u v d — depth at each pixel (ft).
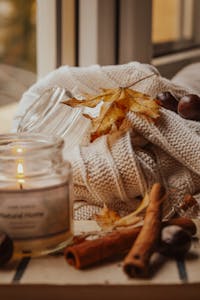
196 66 4.66
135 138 2.99
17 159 2.41
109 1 4.88
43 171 2.42
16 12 4.85
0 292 2.23
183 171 3.00
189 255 2.42
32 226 2.37
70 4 4.78
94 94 3.39
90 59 4.87
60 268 2.32
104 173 2.76
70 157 2.85
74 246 2.33
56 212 2.41
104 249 2.33
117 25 5.03
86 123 3.04
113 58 5.06
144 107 2.89
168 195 2.89
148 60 5.27
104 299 2.22
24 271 2.30
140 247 2.25
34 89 3.45
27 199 2.35
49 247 2.41
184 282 2.20
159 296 2.21
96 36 4.81
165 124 2.94
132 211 2.88
